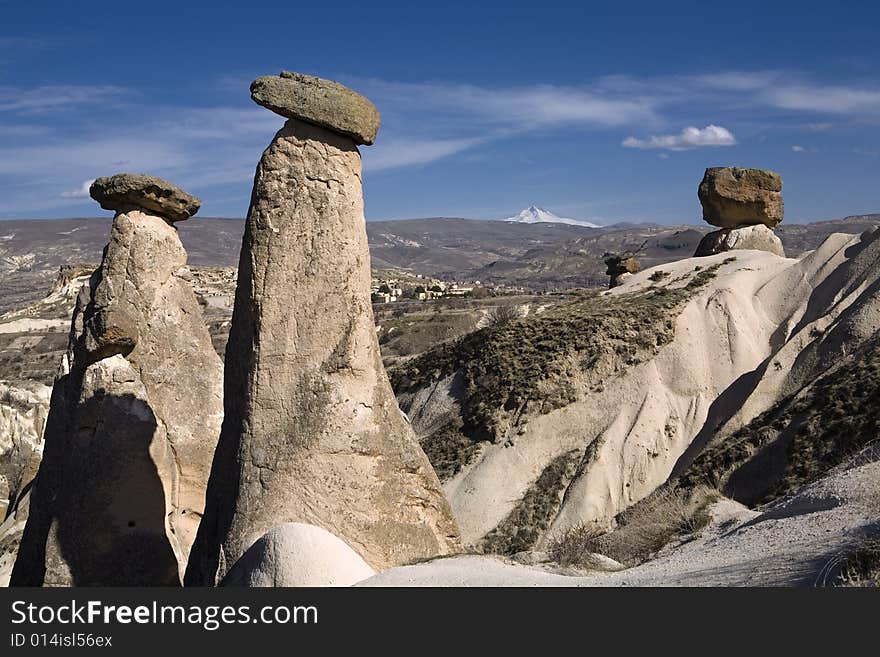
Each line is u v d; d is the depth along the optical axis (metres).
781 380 30.64
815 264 37.31
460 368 38.22
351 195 15.45
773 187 44.66
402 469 15.29
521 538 28.83
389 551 14.86
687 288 38.84
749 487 23.78
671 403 33.22
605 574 13.27
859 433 22.23
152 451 18.55
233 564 14.20
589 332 36.03
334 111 15.14
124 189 19.52
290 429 14.82
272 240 15.17
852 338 29.69
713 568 11.88
